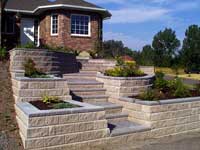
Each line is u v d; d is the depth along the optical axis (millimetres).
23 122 6199
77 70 12164
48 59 10086
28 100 7387
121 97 8742
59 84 7840
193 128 8883
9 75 9047
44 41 21406
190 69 39938
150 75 10422
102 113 6785
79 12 20719
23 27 22453
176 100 8352
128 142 7199
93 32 21188
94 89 9227
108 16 22359
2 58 10203
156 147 6836
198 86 10680
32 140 5848
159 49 47000
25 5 22922
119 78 8906
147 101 7871
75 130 6375
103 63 12305
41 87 7562
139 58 17438
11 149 5785
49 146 6039
